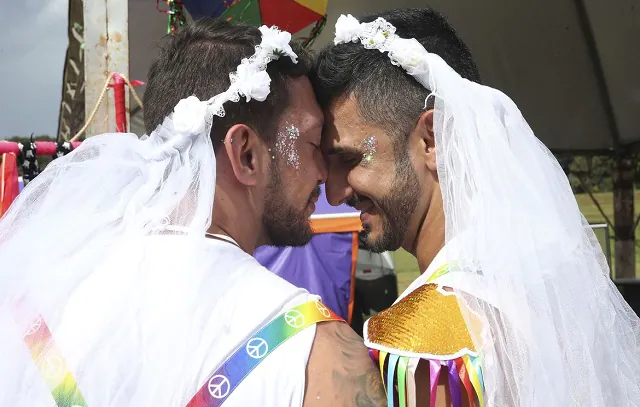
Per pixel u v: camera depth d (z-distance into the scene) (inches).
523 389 26.6
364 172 35.3
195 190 28.7
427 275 31.7
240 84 30.0
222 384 24.7
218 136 30.6
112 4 73.3
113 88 69.7
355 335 28.2
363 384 26.0
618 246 196.4
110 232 28.7
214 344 25.5
